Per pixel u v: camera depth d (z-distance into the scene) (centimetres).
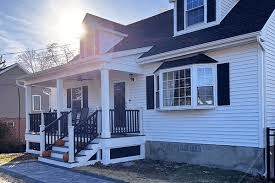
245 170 849
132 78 1217
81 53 1428
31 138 1416
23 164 1048
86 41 1404
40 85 1609
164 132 1091
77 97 1586
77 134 1007
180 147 1033
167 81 1035
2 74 2636
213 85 930
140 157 1134
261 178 791
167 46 1106
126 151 1097
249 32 822
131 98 1228
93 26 1359
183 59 1007
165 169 925
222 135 912
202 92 938
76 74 1180
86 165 986
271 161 833
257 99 830
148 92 1153
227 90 902
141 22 1573
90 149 1013
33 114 1461
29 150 1432
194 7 1112
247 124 851
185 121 1020
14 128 2177
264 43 833
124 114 1149
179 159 1034
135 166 984
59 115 1250
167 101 1032
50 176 826
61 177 812
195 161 984
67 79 1393
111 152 1051
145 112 1166
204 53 970
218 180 765
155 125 1124
